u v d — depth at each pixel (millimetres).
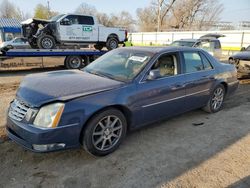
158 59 3961
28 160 3232
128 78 3672
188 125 4551
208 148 3670
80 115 3000
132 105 3500
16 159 3244
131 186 2756
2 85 8070
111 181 2838
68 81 3479
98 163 3203
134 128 3732
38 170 3023
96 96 3156
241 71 9328
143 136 4027
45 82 3432
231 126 4535
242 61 9289
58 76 3742
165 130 4297
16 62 10875
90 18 14023
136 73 3711
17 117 3074
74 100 2988
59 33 12852
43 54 11445
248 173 3047
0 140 3748
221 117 5012
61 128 2902
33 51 11148
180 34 34219
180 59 4336
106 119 3316
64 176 2916
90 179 2867
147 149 3598
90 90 3203
